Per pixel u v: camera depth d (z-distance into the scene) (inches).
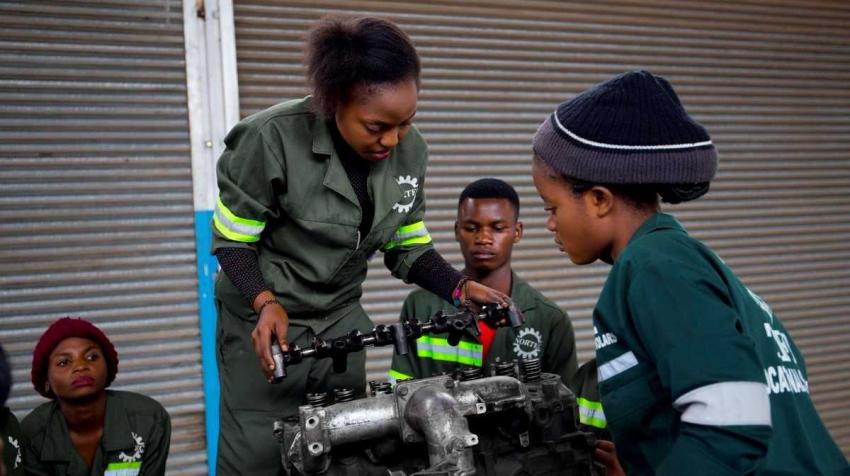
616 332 44.2
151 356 125.2
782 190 173.2
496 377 57.7
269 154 64.2
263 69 132.2
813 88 176.1
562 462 58.6
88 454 91.0
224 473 70.3
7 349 118.2
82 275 122.2
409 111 60.5
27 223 119.4
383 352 139.6
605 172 44.9
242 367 70.2
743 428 36.9
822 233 176.7
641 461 45.5
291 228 68.2
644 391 43.1
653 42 160.9
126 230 124.4
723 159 167.2
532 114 151.2
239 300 69.4
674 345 39.3
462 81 145.4
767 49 171.2
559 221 49.2
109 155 123.4
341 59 58.6
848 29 175.8
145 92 124.9
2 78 118.2
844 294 177.5
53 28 120.4
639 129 44.5
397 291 141.3
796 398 45.4
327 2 135.3
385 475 56.0
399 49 59.5
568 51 153.6
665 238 44.8
